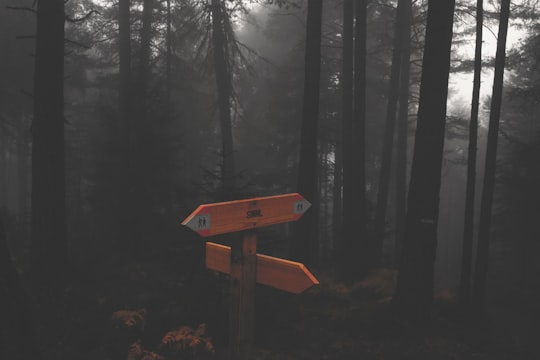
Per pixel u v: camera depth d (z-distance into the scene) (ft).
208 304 24.11
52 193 28.45
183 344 20.25
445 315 34.78
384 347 24.63
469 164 37.24
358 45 47.44
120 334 21.07
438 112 28.40
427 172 28.76
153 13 64.13
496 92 38.50
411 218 29.37
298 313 28.22
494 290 73.72
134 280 31.81
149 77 61.62
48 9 27.94
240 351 8.13
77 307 25.25
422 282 29.17
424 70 28.66
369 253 53.26
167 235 41.32
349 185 50.57
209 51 60.80
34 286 27.66
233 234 8.14
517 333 38.50
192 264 25.12
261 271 8.18
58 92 28.58
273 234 27.86
